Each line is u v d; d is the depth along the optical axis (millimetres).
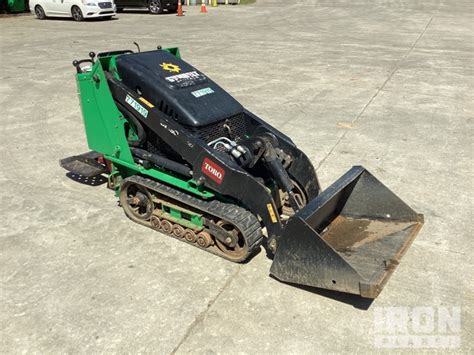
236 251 3939
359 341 3105
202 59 11703
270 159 3893
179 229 4211
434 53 12586
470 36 15219
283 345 3062
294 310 3385
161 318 3295
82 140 6695
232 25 17859
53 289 3602
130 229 4457
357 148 6324
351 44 13961
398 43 14094
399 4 25547
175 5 21594
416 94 8836
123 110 4391
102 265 3900
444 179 5426
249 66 11055
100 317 3307
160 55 4598
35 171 5719
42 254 4055
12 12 21312
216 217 3957
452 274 3779
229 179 3787
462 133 6863
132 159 4516
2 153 6227
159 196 4375
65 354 2986
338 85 9492
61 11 18812
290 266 3496
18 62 11422
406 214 4078
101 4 18453
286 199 4570
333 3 26562
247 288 3619
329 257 3293
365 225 4145
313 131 6965
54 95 8828
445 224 4500
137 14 21406
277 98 8602
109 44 13383
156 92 4141
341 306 3428
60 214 4734
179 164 4191
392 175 5527
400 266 3885
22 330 3191
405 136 6762
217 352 3000
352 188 4242
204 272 3812
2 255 4039
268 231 3715
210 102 4230
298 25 18000
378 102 8375
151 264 3916
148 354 2982
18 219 4625
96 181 5512
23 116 7684
